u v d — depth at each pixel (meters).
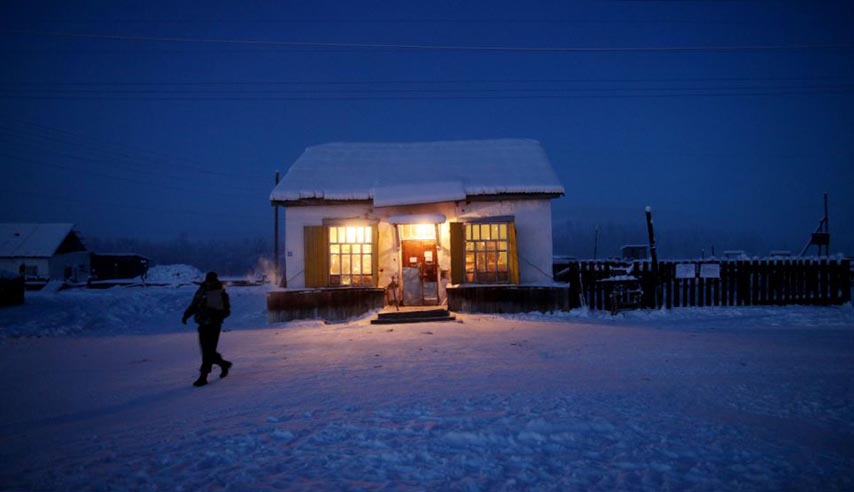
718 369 7.34
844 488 3.40
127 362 9.56
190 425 5.02
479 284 15.31
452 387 6.27
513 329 12.00
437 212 15.78
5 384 7.71
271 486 3.39
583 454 3.97
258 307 20.08
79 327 15.60
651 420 4.85
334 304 15.01
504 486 3.37
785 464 3.80
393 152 18.19
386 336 11.27
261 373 7.68
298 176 16.27
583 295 15.23
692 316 14.55
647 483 3.45
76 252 51.12
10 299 18.95
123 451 4.25
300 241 15.75
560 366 7.67
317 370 7.69
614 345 9.62
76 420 5.61
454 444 4.18
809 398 5.72
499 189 15.42
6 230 48.88
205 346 7.16
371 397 5.83
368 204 15.78
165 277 46.09
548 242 15.71
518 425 4.61
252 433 4.57
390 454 3.92
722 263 15.77
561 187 15.50
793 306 15.69
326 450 4.07
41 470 3.83
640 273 15.55
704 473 3.62
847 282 16.05
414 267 15.68
